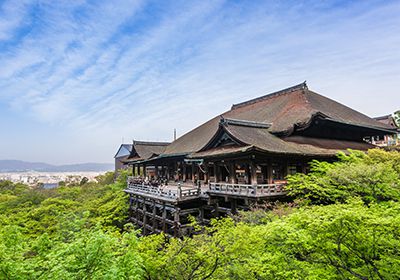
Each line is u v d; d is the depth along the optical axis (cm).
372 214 578
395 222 505
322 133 2219
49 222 1966
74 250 503
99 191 4062
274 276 594
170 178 3172
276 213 1177
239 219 1273
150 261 607
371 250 585
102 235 516
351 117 2439
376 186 1129
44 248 646
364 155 1546
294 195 1516
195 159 1967
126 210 2812
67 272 466
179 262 620
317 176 1467
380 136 3014
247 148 1471
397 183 1149
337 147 2031
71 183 6438
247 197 1477
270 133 2052
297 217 606
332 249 598
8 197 3778
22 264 508
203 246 634
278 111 2511
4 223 1861
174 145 3341
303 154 1616
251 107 3216
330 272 591
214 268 610
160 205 2164
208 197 1823
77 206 2866
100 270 472
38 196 3381
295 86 2817
